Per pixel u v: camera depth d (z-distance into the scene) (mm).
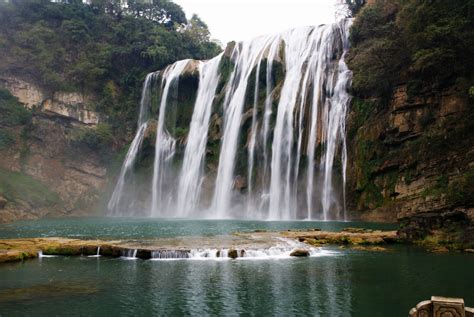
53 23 75250
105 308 13273
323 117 48750
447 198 29281
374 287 15438
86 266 19328
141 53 75312
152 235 30281
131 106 73250
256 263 19828
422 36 35719
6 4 70812
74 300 14062
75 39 73875
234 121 58625
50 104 68562
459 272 17656
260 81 57625
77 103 70312
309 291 15016
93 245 22547
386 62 41000
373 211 41031
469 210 25359
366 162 42938
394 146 40688
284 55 56938
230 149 57938
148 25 82938
